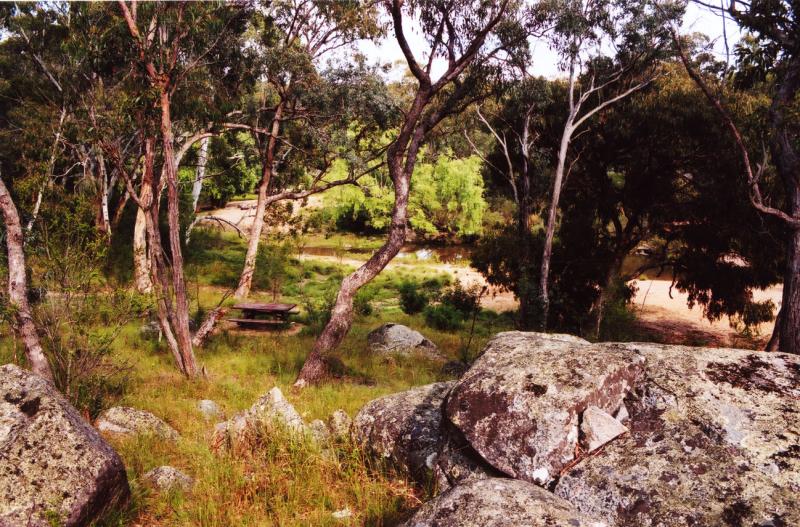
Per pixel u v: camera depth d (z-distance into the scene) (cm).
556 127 2617
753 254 2334
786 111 1382
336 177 5394
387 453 623
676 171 2541
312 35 2641
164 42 1319
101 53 1337
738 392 477
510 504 369
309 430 665
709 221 2400
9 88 2627
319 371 1228
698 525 373
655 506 396
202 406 882
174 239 1170
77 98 2045
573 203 2734
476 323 2497
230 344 1591
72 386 784
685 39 2089
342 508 536
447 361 1605
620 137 2448
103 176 2528
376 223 5488
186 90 1814
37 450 457
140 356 1263
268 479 562
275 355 1465
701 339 2598
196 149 3397
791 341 1430
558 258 2586
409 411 646
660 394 491
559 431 473
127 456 627
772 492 383
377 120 2725
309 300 2561
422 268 4112
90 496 454
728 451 424
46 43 2564
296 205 5972
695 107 2209
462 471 516
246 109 2811
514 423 492
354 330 2003
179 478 580
